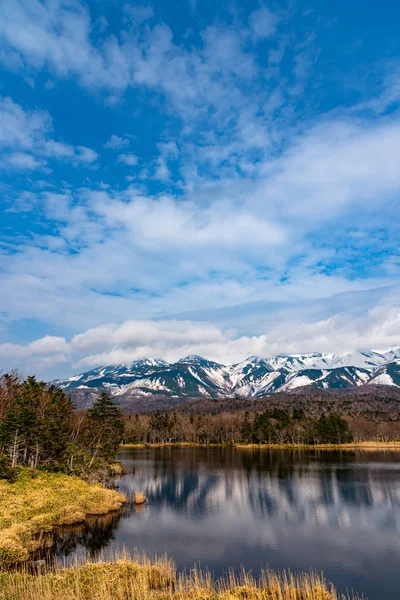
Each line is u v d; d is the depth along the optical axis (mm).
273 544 38875
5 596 21047
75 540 39844
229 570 31672
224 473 91750
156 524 46406
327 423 182750
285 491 67750
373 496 62375
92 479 71062
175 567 32250
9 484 53625
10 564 30969
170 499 62125
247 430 192250
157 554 35844
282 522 47500
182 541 39812
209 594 23719
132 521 47750
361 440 195375
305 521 47844
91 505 52750
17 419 63438
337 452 147625
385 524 46156
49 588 22438
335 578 30219
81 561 32844
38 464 72000
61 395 95938
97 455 81375
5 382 88125
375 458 122250
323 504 57125
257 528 44812
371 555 35562
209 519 48969
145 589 23281
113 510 53938
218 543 39219
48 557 34125
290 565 33094
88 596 22406
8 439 63562
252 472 92625
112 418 86938
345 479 79812
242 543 39188
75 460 73000
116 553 32750
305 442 190625
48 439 68188
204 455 143750
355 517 49594
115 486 75250
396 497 61344
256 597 23984
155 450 175125
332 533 42625
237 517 50094
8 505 44656
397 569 32000
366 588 28234
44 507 47125
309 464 107062
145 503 59062
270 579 29422
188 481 80688
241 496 63969
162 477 86625
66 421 85438
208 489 70875
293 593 24344
